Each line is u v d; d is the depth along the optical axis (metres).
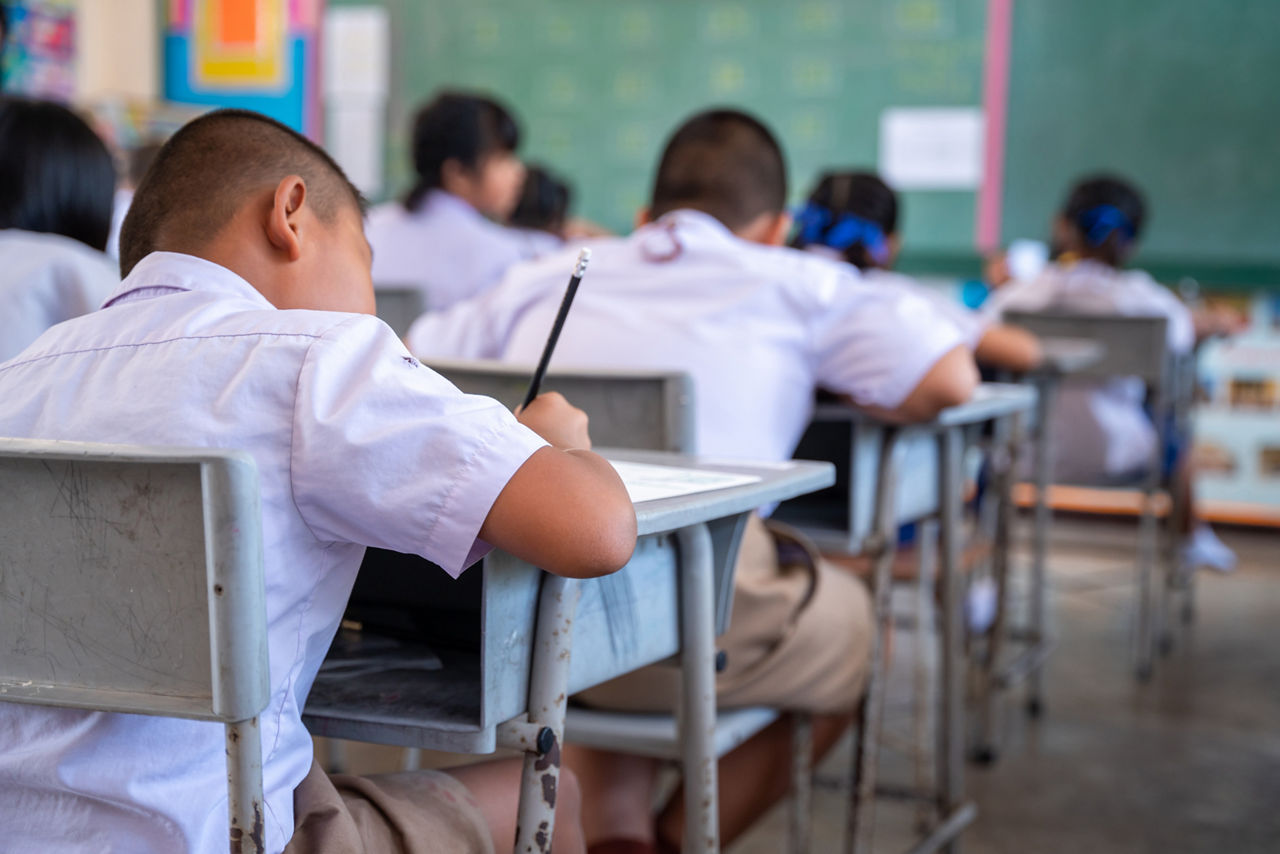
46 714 0.75
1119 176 4.57
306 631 0.79
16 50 4.87
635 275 1.62
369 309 0.91
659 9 4.94
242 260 0.84
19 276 1.55
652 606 1.01
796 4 4.81
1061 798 2.25
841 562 2.18
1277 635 3.41
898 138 4.78
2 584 0.68
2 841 0.76
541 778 0.87
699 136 1.72
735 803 1.61
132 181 2.76
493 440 0.75
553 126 5.10
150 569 0.65
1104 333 2.85
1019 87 4.64
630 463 1.10
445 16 5.12
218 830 0.76
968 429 1.89
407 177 5.21
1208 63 4.45
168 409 0.75
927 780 2.02
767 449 1.56
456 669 0.98
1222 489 4.77
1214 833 2.11
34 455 0.64
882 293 1.59
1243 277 4.48
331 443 0.74
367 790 0.89
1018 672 2.48
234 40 5.29
